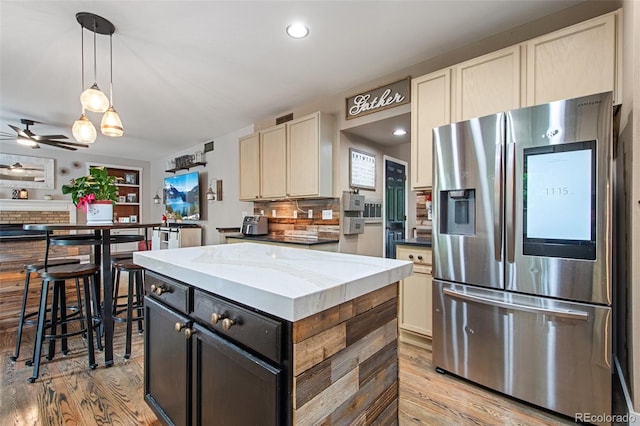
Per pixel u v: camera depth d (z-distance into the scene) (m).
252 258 1.40
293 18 2.10
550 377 1.65
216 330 1.06
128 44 2.40
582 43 1.79
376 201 4.11
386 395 1.18
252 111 4.01
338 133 3.47
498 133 1.81
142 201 7.57
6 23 2.11
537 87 1.93
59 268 2.15
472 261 1.93
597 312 1.52
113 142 5.79
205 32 2.26
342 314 0.96
